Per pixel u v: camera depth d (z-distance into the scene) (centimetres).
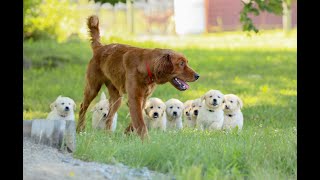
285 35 3703
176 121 1330
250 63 2595
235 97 1301
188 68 1045
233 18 4328
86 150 909
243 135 1063
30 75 2148
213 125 1273
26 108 1630
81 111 1191
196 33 4341
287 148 918
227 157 884
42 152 882
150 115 1250
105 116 1232
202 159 866
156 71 1039
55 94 1820
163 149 895
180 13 4406
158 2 4569
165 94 1767
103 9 4162
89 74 1175
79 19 2795
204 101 1283
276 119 1484
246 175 832
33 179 775
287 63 2589
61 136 909
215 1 4362
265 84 2070
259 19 4238
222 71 2361
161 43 3234
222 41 3525
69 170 816
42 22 2562
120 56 1110
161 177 809
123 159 902
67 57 2550
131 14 4075
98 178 796
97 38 1189
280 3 1622
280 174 841
